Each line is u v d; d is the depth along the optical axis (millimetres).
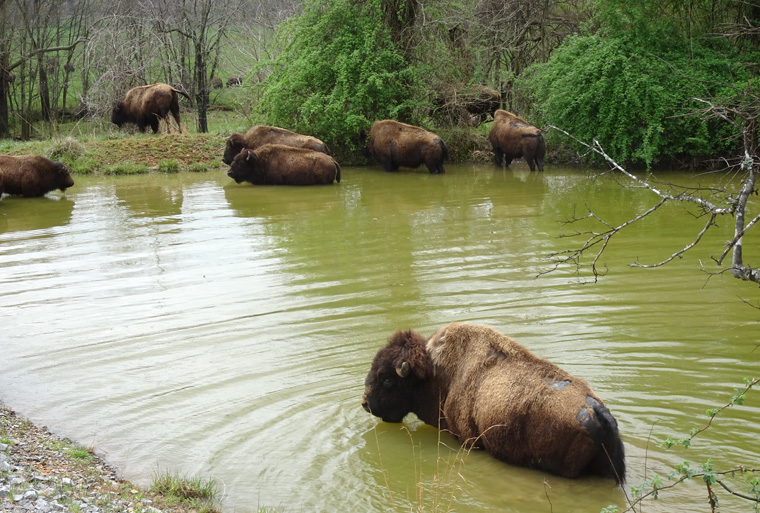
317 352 7762
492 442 5664
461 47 25109
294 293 9789
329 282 10250
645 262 10789
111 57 28672
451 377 6105
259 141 21422
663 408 6355
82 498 5035
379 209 15609
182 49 30656
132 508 4945
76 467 5594
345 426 6277
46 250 12422
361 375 7195
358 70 22875
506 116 21797
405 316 8758
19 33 31297
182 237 13227
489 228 13398
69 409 6648
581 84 20688
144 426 6297
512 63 27594
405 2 24156
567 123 21438
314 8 23641
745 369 7113
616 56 20438
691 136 20047
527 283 9961
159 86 25234
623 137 20078
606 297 9297
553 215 14430
